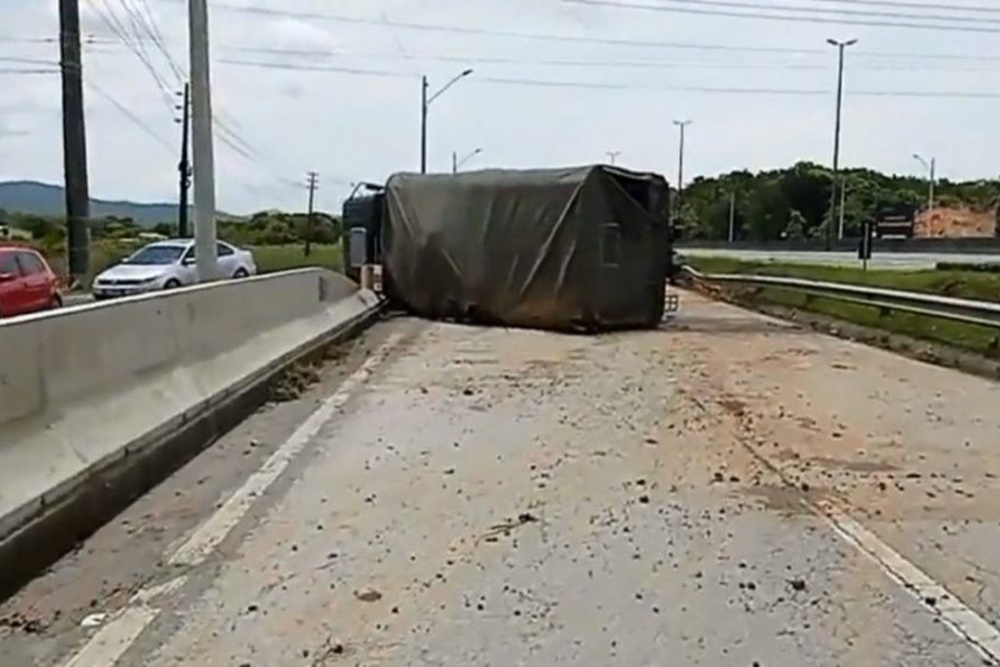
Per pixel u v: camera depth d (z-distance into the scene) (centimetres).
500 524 662
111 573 567
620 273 2014
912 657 463
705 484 772
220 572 568
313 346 1469
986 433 972
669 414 1066
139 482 733
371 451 881
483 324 2153
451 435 952
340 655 461
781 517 684
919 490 759
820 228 10162
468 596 534
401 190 2397
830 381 1316
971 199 10669
